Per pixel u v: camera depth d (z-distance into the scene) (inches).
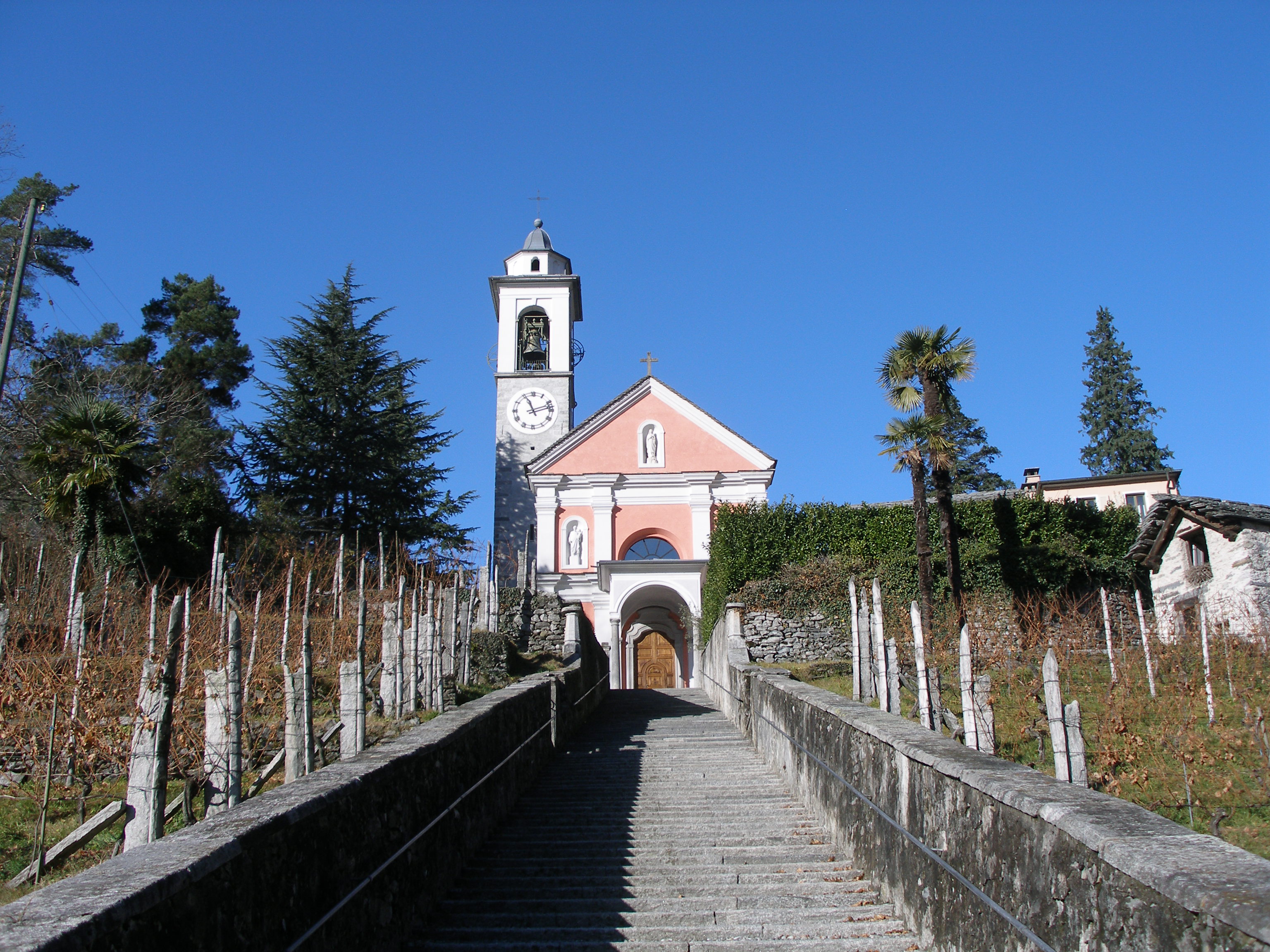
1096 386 2185.0
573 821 387.5
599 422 1462.8
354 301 1593.3
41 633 626.2
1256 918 111.4
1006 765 208.1
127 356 1573.6
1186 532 898.1
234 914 156.4
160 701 283.9
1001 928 180.9
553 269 1807.3
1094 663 694.5
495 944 243.1
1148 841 142.1
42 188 1241.4
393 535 1446.9
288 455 1432.1
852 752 309.7
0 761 423.2
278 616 722.2
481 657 797.9
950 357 941.2
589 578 1389.0
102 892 130.3
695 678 1263.5
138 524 938.7
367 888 217.5
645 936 250.7
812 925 250.4
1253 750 452.1
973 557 1010.7
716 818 383.2
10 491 1103.6
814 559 1041.5
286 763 337.4
